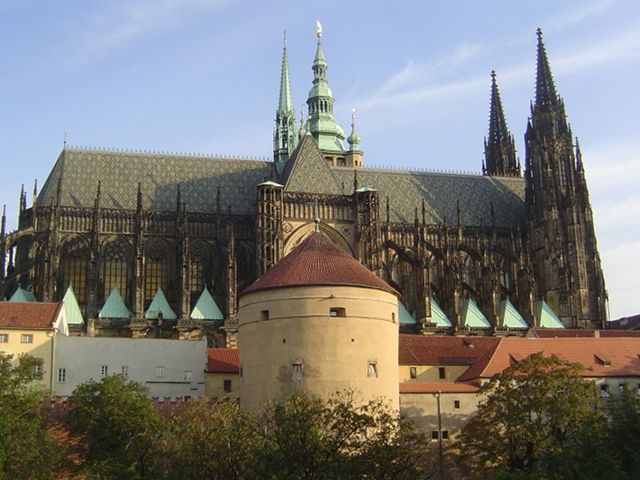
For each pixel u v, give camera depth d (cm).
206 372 17038
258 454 10019
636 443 12362
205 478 10250
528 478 11831
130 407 13062
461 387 16188
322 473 10012
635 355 17962
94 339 16988
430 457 15425
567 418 13688
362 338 13950
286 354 13838
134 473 11394
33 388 14988
